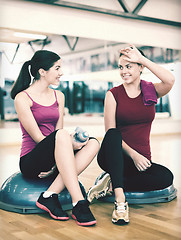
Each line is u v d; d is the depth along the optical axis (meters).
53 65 1.98
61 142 1.73
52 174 2.01
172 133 7.99
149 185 2.07
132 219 1.78
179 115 8.09
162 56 7.52
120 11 6.63
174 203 2.09
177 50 7.79
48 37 5.99
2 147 5.59
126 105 2.06
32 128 1.92
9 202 1.96
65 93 6.41
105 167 1.92
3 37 5.70
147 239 1.48
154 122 7.65
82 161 1.88
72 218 1.81
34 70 2.02
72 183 1.73
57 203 1.81
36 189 1.93
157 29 7.41
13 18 5.54
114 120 2.10
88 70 6.59
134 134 2.09
